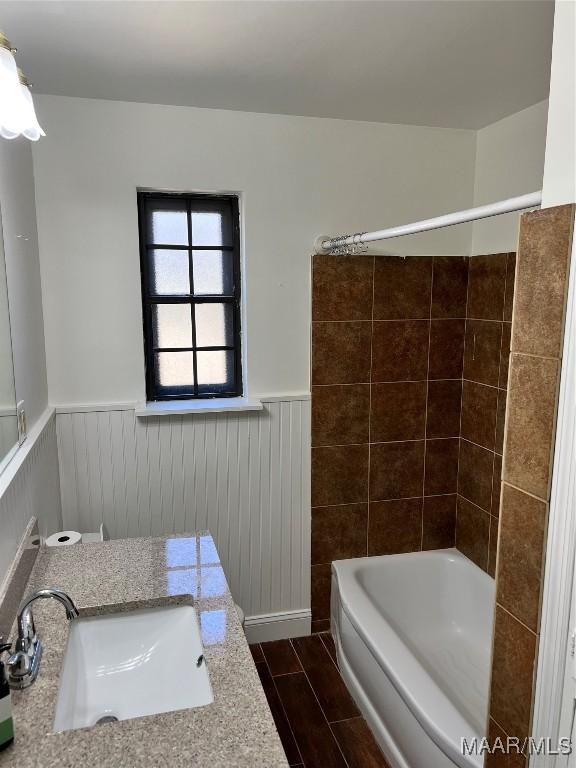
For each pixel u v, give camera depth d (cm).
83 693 133
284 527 272
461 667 248
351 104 232
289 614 279
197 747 99
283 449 266
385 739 208
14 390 168
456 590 278
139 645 147
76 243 231
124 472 248
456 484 290
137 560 173
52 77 202
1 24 161
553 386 116
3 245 162
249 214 248
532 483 123
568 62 112
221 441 257
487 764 144
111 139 228
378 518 282
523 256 124
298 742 215
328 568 280
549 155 118
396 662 201
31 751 98
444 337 276
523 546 127
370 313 265
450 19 160
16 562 146
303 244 256
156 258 252
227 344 266
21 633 122
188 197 251
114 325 240
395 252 268
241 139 242
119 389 245
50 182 224
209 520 262
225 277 261
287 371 264
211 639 132
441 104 232
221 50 180
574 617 114
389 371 271
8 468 153
